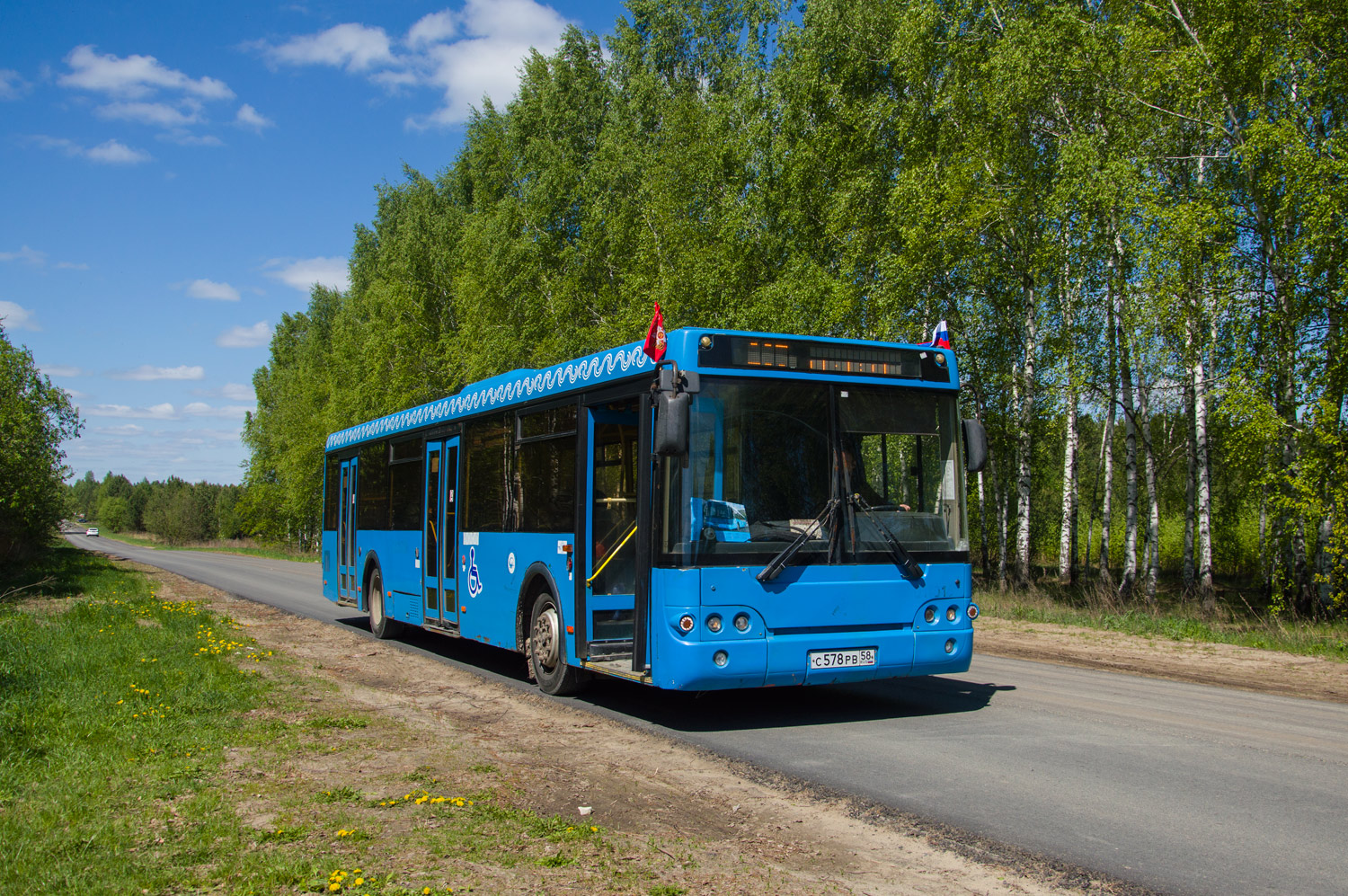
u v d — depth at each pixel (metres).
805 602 7.71
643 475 8.08
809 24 26.06
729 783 6.20
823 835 5.11
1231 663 12.25
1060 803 5.69
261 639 14.51
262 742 7.31
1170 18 19.39
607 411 9.23
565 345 31.73
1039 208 22.16
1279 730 7.88
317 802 5.65
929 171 22.56
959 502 8.49
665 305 26.44
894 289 22.56
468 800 5.73
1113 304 22.73
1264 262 17.09
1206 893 4.25
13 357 27.16
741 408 7.79
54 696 8.65
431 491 13.14
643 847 4.86
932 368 8.59
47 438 28.23
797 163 25.06
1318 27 16.52
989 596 21.11
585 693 9.82
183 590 25.73
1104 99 20.69
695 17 33.34
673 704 9.21
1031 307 23.61
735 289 26.05
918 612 8.14
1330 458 15.24
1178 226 16.70
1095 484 37.28
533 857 4.67
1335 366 15.46
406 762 6.75
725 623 7.46
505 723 8.24
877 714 8.66
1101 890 4.31
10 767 6.29
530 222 33.84
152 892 4.17
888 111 24.33
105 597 21.19
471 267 37.44
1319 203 15.17
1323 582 17.59
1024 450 24.38
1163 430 34.09
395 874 4.42
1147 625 16.14
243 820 5.29
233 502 98.06
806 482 7.90
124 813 5.41
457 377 39.78
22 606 19.30
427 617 13.09
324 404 60.75
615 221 30.06
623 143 31.34
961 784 6.14
